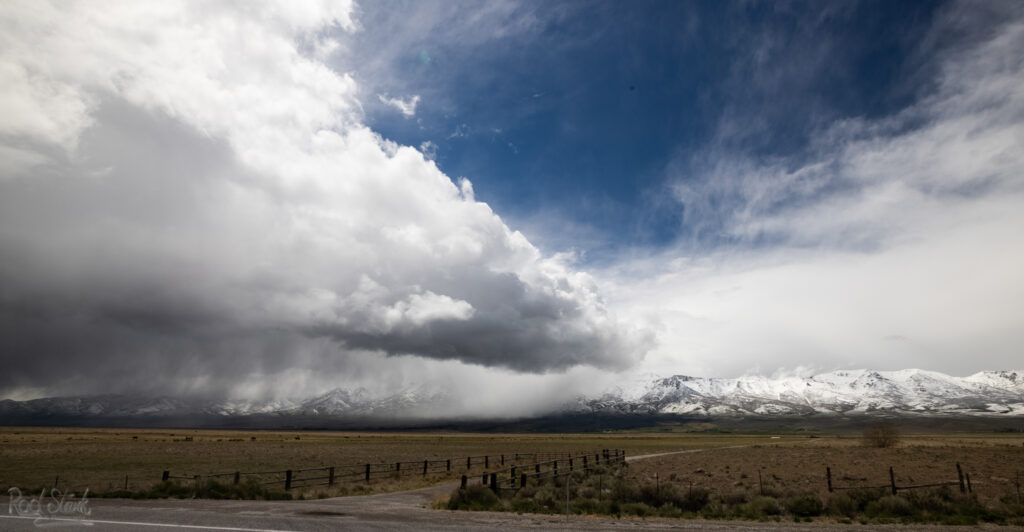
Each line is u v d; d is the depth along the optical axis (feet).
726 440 530.27
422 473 140.67
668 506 69.15
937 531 50.55
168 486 80.23
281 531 43.86
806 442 414.62
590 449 313.12
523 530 47.26
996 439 467.11
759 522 56.34
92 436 477.36
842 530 50.11
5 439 355.97
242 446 304.91
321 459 197.16
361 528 46.62
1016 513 65.77
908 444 321.11
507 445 390.83
